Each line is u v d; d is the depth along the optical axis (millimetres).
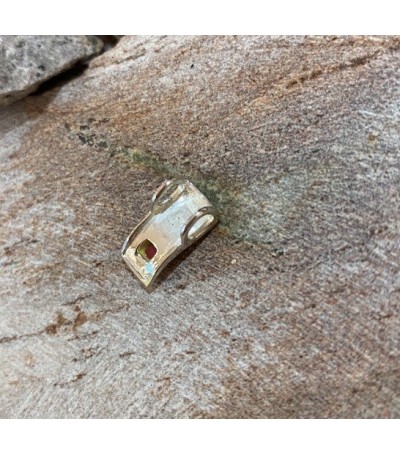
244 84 104
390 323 92
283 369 97
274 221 100
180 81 108
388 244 94
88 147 112
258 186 101
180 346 103
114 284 108
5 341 113
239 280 101
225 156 104
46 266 112
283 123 101
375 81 97
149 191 108
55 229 112
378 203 95
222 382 100
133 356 105
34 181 115
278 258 99
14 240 115
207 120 105
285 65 102
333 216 97
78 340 109
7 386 112
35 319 112
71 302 110
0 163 117
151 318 105
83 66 115
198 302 103
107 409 106
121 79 112
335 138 98
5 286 115
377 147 96
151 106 109
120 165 110
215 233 103
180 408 102
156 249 101
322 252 97
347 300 95
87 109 113
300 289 97
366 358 93
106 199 110
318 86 100
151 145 108
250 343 99
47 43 110
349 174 97
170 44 109
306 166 99
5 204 116
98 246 110
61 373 109
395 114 95
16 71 109
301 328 97
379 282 94
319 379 95
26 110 117
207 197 104
